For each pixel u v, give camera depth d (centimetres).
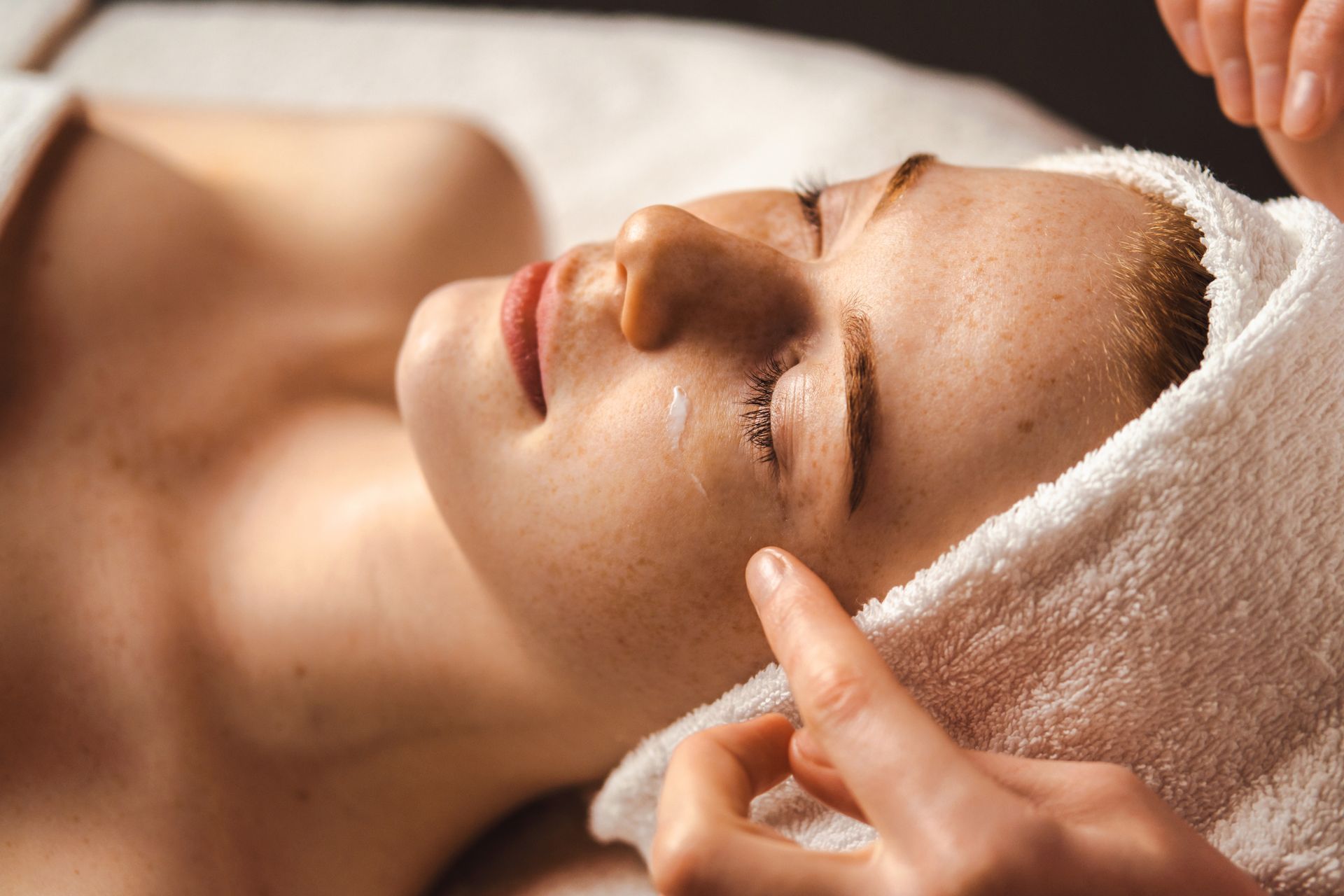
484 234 128
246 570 101
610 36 182
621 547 76
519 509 80
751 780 64
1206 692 70
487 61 179
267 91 177
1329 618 70
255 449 109
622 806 86
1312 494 69
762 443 74
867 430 71
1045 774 59
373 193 123
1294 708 71
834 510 72
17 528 95
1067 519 66
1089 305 71
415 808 101
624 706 85
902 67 174
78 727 92
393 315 121
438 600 91
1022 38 234
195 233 113
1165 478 65
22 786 90
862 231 79
